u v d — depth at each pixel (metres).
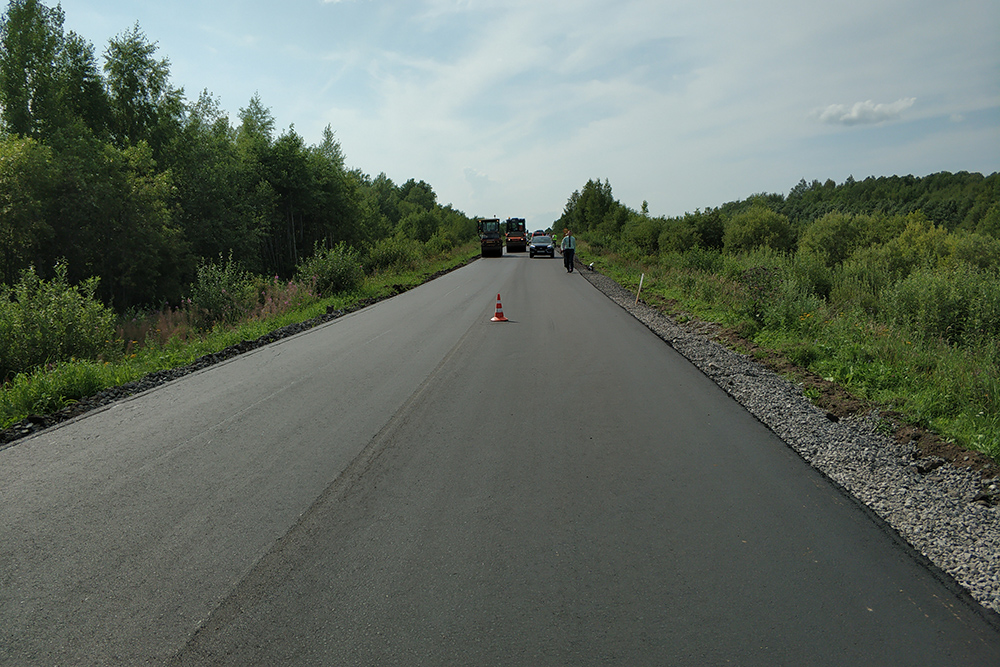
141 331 17.95
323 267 21.41
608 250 47.59
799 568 3.58
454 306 17.22
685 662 2.74
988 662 2.75
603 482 4.87
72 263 28.30
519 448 5.68
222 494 4.75
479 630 3.00
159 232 30.59
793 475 5.02
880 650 2.83
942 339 10.77
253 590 3.40
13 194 25.11
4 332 11.10
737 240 40.75
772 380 8.20
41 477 5.18
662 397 7.47
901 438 5.85
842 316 12.48
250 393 7.95
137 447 5.92
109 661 2.82
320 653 2.84
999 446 5.39
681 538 3.94
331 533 4.07
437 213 98.19
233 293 17.89
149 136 38.31
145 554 3.83
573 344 11.14
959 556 3.72
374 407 7.14
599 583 3.41
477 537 3.97
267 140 48.22
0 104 33.22
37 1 33.50
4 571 3.66
